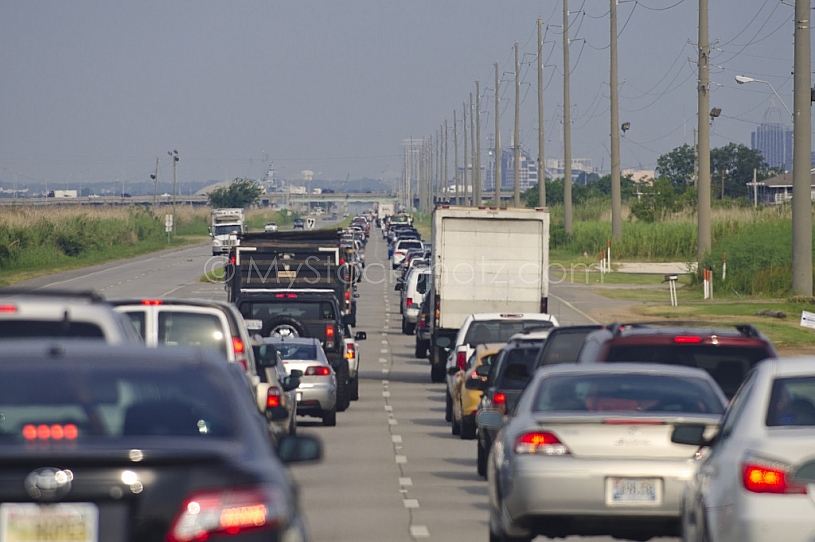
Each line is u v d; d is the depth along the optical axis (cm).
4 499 2039
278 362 7575
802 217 16462
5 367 2439
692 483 3581
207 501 2080
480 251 11850
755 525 2936
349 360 10250
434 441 7844
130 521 2058
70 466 2064
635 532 3962
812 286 17612
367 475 6359
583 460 3925
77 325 4241
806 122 16212
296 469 6575
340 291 12181
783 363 3406
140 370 2473
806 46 15700
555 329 6456
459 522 4956
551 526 3969
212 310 5938
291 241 13475
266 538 2094
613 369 4366
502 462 4116
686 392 4241
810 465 2952
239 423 2397
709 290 19162
